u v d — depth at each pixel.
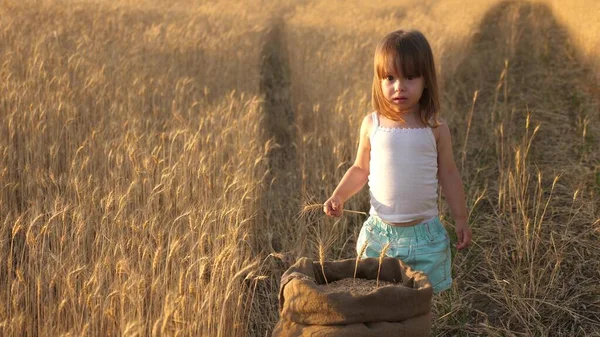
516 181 5.66
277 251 4.71
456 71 10.87
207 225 3.49
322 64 8.72
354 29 11.30
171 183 4.24
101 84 6.64
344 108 6.72
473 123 8.21
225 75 8.73
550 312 3.85
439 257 2.91
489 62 12.25
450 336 3.75
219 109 6.20
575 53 12.27
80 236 3.56
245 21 12.41
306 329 2.52
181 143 5.37
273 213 5.36
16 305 3.02
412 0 17.91
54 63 7.32
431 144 2.87
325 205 3.01
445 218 5.10
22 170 5.01
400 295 2.49
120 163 4.56
